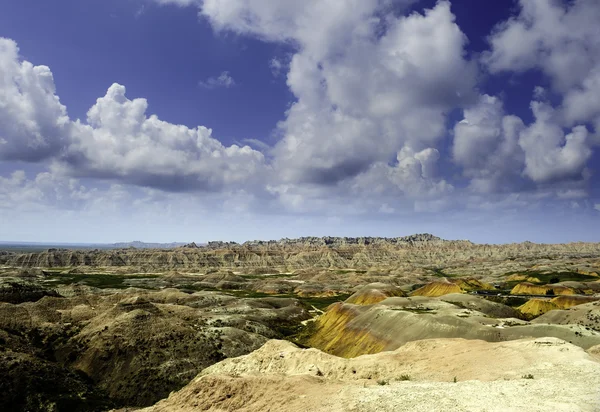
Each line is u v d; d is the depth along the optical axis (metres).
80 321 89.31
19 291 110.50
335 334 95.31
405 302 102.81
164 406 35.53
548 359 32.66
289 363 46.19
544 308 121.12
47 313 92.06
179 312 104.69
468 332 65.56
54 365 61.56
